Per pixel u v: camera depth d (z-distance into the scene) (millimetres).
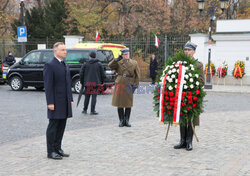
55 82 5676
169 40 25500
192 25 33531
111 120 9602
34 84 17094
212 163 5387
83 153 6062
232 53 21734
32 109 11477
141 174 4883
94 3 32250
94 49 16000
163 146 6566
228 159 5617
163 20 32125
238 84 21547
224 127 8375
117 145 6633
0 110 11227
